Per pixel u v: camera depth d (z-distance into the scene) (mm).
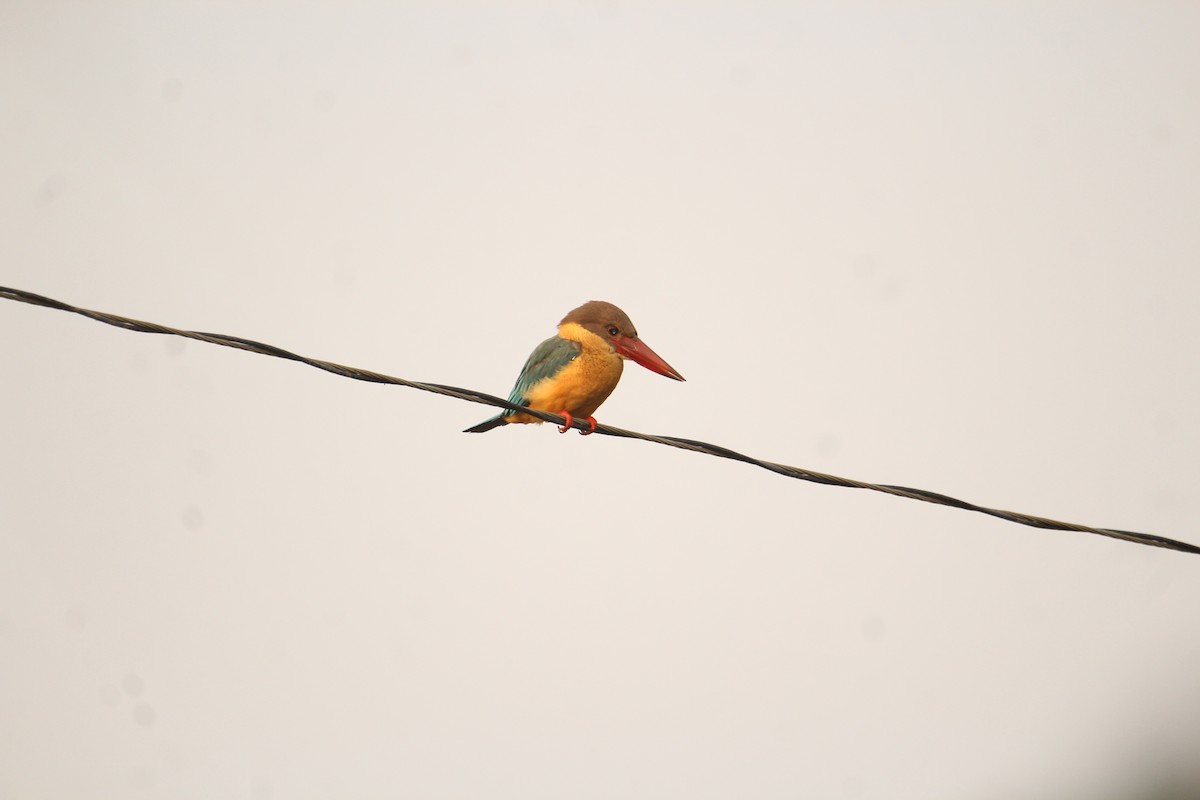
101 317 8461
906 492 9656
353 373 9234
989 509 9648
